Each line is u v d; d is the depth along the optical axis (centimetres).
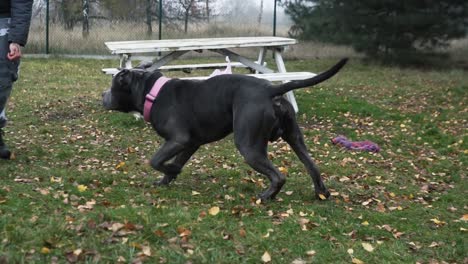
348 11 1719
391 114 977
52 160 619
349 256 397
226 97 484
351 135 819
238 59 974
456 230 471
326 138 791
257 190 538
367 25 1705
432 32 1655
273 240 405
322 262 384
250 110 469
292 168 623
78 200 468
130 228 393
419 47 1741
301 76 898
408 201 545
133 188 520
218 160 643
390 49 1762
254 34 2019
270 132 480
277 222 442
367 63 1781
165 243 381
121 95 521
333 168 640
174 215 425
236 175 589
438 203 545
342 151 728
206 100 489
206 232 402
